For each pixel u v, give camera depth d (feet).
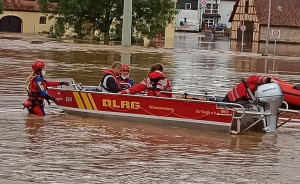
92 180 27.91
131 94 42.14
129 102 41.96
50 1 175.52
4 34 197.26
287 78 86.02
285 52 167.43
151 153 33.76
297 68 106.73
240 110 39.24
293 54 157.79
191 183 28.12
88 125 41.09
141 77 73.97
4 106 47.32
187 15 334.03
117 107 42.39
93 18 175.11
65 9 171.01
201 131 40.52
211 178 29.14
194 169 30.68
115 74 44.70
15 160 30.86
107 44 150.00
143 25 172.86
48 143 35.06
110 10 172.04
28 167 29.66
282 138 39.86
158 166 30.94
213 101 40.09
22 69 76.95
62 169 29.58
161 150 34.60
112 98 42.50
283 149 36.42
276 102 40.98
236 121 39.86
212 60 115.55
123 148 34.68
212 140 38.09
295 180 29.35
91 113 43.55
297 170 31.32
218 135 39.70
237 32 267.39
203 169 30.78
